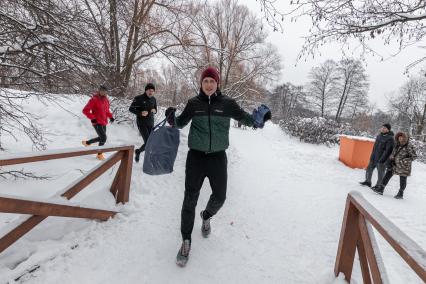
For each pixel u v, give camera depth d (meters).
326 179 7.46
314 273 2.94
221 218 4.07
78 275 2.52
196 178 2.88
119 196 3.95
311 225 4.17
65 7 4.18
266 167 7.91
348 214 2.58
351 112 47.53
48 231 3.08
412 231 4.55
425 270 1.30
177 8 12.21
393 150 6.65
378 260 1.93
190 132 2.88
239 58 22.50
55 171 4.90
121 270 2.67
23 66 3.97
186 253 2.83
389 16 3.82
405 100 29.81
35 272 2.46
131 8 5.82
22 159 2.32
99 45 4.55
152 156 3.03
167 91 18.05
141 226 3.48
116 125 8.65
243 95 23.89
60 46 3.87
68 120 7.91
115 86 6.07
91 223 3.29
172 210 4.09
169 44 12.57
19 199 2.29
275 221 4.20
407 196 6.85
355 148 9.04
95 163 5.74
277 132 15.95
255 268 2.96
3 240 2.36
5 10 3.89
